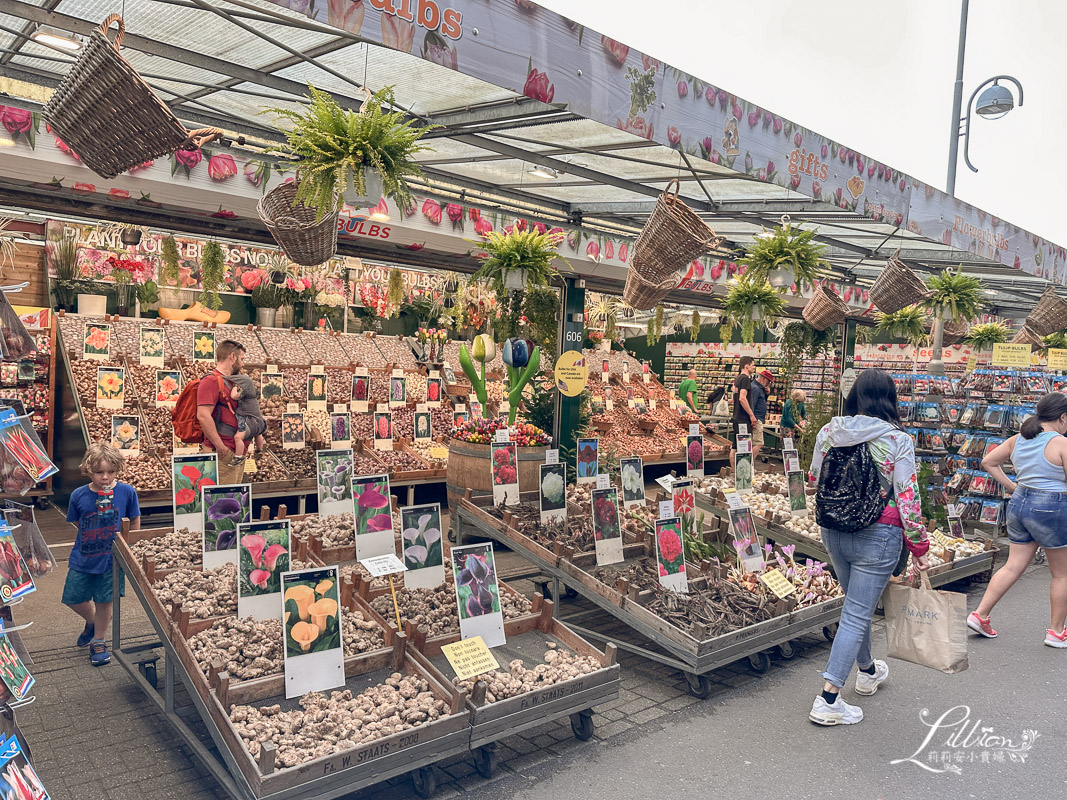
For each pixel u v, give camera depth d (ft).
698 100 11.72
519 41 9.13
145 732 11.39
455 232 19.04
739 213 19.36
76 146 8.49
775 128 13.12
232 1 8.50
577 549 16.78
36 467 6.93
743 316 23.35
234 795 8.87
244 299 40.32
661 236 12.79
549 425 26.09
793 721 13.04
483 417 25.20
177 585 12.25
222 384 18.62
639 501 19.60
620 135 13.75
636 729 12.51
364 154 10.28
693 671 13.47
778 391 50.98
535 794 10.32
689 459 22.44
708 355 56.54
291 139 10.42
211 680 9.57
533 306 21.80
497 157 15.75
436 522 12.95
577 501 20.90
